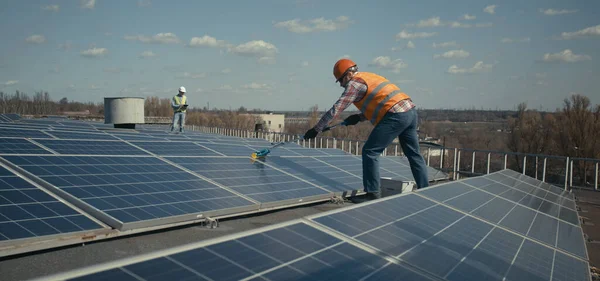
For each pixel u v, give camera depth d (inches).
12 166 238.8
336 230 136.9
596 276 204.1
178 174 289.1
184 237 210.4
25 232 167.8
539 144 1644.9
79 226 184.2
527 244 183.9
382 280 110.0
